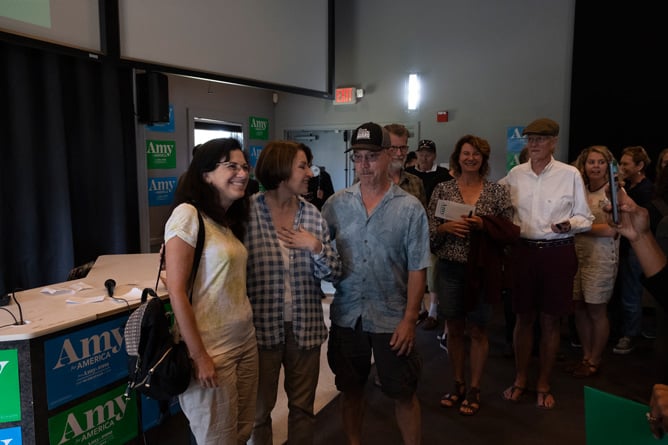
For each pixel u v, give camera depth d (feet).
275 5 18.26
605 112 17.58
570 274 9.05
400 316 6.61
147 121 14.71
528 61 18.99
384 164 6.49
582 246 10.66
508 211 9.12
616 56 17.24
